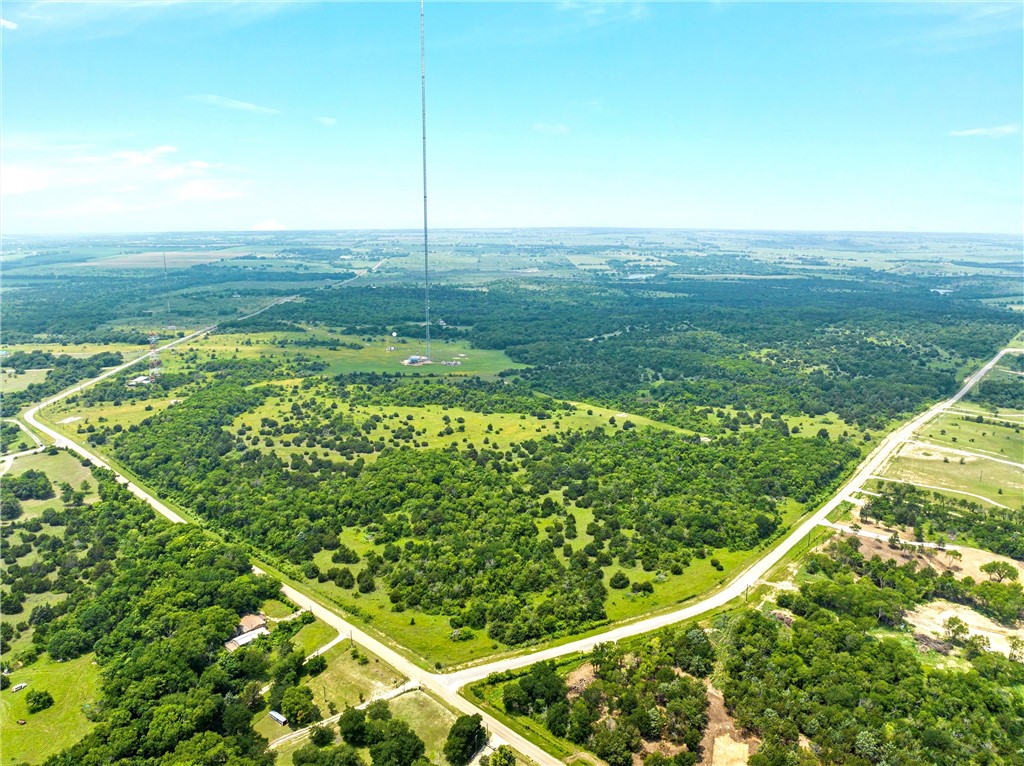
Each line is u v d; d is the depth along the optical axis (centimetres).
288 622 14200
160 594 14538
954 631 13762
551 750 10881
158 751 10531
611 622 14512
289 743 11012
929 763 10225
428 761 10456
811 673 12125
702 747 10800
